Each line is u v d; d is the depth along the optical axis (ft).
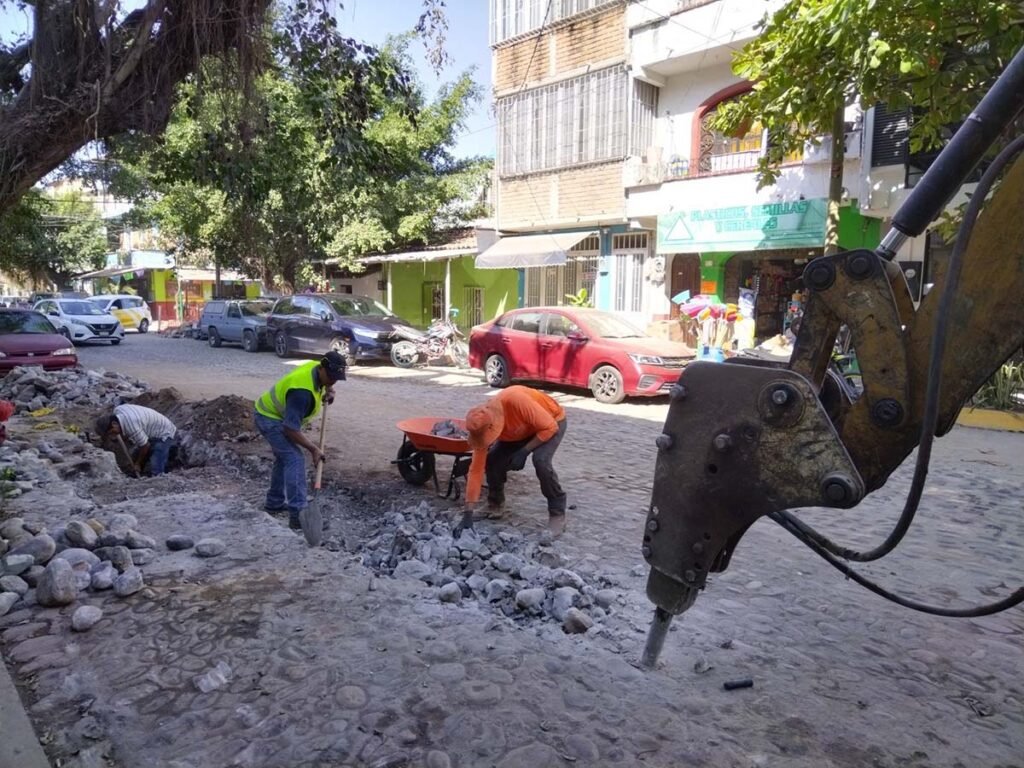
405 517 19.74
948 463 28.27
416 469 22.86
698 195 52.08
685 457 7.49
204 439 29.35
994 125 5.90
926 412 5.94
